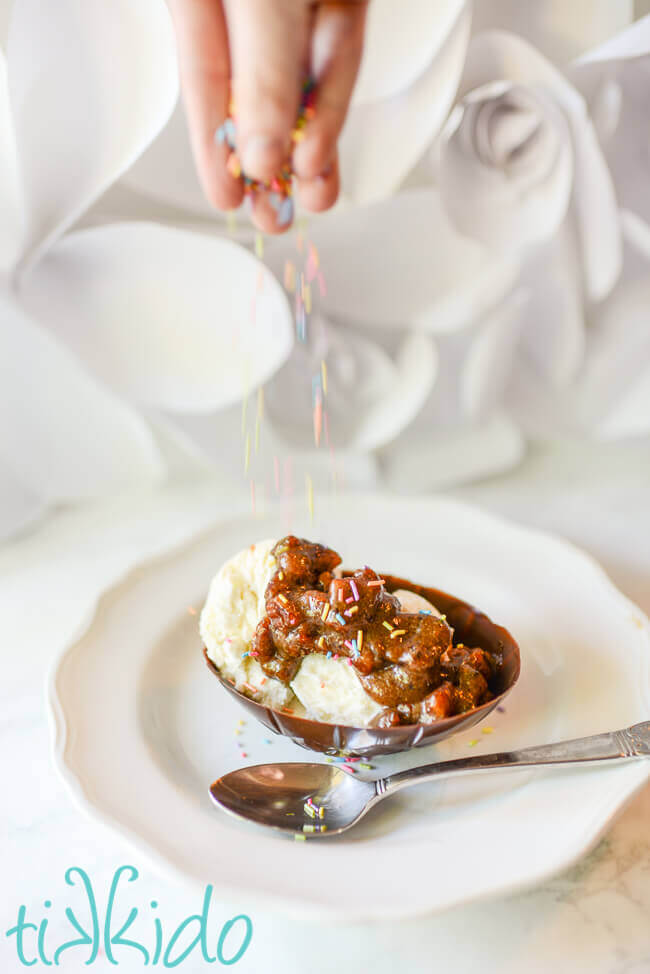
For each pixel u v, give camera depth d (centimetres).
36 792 44
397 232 58
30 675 49
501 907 39
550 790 41
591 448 68
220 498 65
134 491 66
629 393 67
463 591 54
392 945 38
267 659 43
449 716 41
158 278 56
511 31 58
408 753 44
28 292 55
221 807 41
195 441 62
